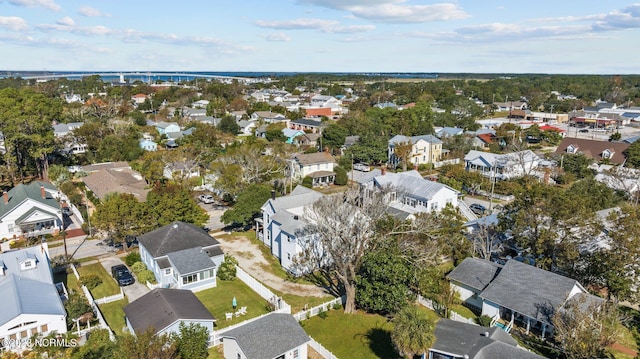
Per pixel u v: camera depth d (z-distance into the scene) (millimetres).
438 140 100812
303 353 31969
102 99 172875
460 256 47562
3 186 78562
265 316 34219
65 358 28969
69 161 92562
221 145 104875
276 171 71500
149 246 45406
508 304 36500
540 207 43125
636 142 93125
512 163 84500
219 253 46469
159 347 26547
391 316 38375
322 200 41750
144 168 77812
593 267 39688
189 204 53750
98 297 41125
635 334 36844
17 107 81375
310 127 134750
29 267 38938
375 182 65625
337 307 40156
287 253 47531
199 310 34906
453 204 62031
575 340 30188
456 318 38125
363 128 116250
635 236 38531
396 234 44188
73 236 56625
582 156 86625
